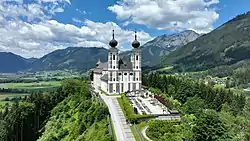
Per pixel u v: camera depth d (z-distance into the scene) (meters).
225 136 84.44
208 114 86.88
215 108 192.12
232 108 186.12
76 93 192.62
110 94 184.00
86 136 124.12
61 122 165.75
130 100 162.38
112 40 184.88
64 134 148.75
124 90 188.50
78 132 137.38
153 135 103.75
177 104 170.88
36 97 194.88
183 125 111.75
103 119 130.50
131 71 189.50
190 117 123.81
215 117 86.44
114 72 185.50
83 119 144.00
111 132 112.19
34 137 174.12
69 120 160.75
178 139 98.62
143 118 120.94
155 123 110.75
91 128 129.62
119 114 135.88
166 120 118.88
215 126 84.44
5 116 179.12
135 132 110.88
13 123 167.62
